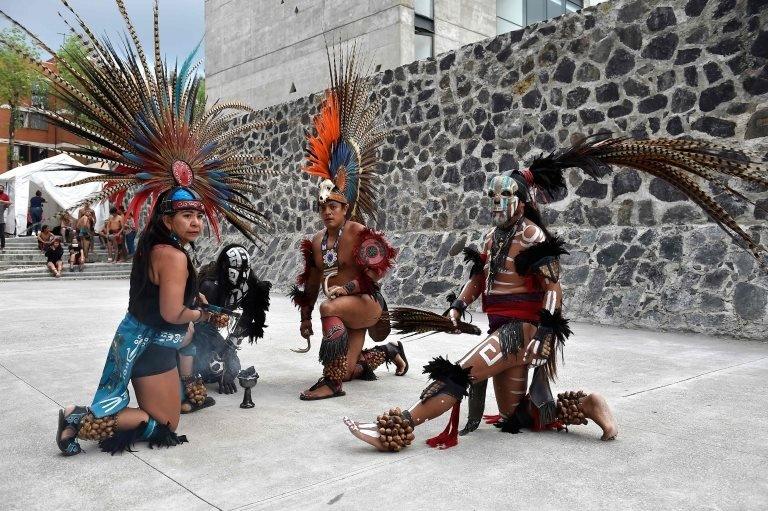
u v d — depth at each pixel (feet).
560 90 32.63
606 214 30.30
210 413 13.89
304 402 14.89
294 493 9.34
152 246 11.23
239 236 55.47
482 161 36.06
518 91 34.40
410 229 39.68
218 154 13.65
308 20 70.44
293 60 72.49
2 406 14.53
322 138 16.51
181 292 11.09
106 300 40.11
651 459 10.67
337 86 16.89
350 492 9.36
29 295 43.47
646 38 29.45
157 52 12.57
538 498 9.07
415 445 11.59
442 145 38.09
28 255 66.08
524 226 11.69
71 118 12.12
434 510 8.68
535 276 11.46
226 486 9.65
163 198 11.59
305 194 48.98
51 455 11.16
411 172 39.68
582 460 10.66
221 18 81.41
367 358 17.25
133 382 11.42
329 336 15.25
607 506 8.79
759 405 14.06
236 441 11.87
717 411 13.58
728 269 24.97
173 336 11.46
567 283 29.66
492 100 35.60
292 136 49.96
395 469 10.32
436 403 11.17
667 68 28.73
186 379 13.91
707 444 11.42
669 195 28.22
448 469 10.28
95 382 16.93
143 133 12.35
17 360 20.02
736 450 11.09
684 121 28.17
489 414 13.66
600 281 28.55
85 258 65.87
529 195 11.87
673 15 28.58
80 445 11.72
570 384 16.11
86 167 12.21
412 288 36.52
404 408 14.33
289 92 73.05
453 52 37.47
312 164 16.46
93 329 26.81
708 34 27.48
